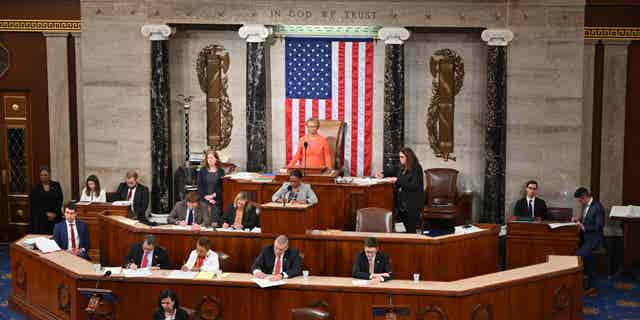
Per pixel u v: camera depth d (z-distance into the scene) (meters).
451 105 15.10
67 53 15.24
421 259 11.08
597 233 12.79
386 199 13.45
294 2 14.62
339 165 14.79
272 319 9.65
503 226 14.59
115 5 14.75
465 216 14.77
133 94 14.88
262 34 14.67
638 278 13.38
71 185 15.56
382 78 15.09
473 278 9.80
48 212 14.45
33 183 15.65
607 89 14.62
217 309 9.73
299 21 14.66
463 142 15.15
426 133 15.23
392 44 14.56
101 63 14.88
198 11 14.68
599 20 14.49
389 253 11.12
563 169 14.52
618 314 11.59
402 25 14.52
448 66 15.05
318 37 15.05
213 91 15.34
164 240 11.64
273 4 14.63
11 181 15.73
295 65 15.14
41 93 15.41
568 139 14.46
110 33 14.81
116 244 12.29
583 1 14.23
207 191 13.45
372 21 14.55
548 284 10.02
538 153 14.52
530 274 9.95
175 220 12.31
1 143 15.62
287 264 10.02
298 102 15.23
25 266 11.43
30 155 15.59
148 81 14.85
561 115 14.44
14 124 15.56
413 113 15.23
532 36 14.34
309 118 15.25
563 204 14.57
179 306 9.70
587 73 14.62
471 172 15.19
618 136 14.70
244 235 11.29
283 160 15.41
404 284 9.52
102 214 12.97
